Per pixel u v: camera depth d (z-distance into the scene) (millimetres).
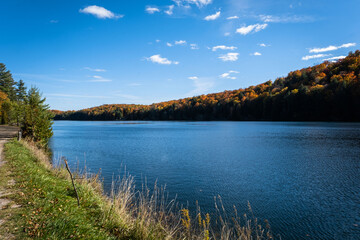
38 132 25047
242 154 25562
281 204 11406
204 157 23953
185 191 13234
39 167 12164
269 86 157125
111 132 63625
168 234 6590
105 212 6758
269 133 50875
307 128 61281
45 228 5270
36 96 25531
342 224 9312
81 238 5109
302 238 8281
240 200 11938
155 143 36938
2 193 7383
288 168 18812
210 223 9062
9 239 4688
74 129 80438
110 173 17141
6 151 15688
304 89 105250
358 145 30531
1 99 70625
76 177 12086
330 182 14992
